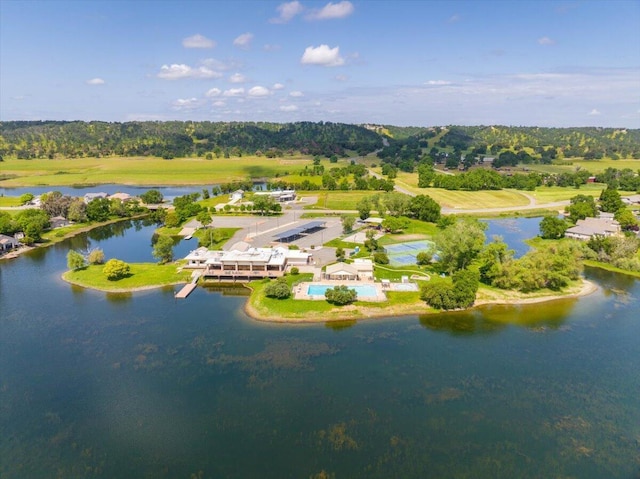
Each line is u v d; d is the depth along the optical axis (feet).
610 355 259.60
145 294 360.48
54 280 396.57
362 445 185.16
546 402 214.90
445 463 175.52
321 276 382.42
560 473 170.09
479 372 241.14
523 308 326.85
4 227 528.22
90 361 254.27
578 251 408.46
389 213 655.76
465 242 378.73
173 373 240.94
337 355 259.19
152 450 184.24
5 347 271.28
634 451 181.98
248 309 326.03
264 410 208.54
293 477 168.86
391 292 346.33
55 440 191.11
